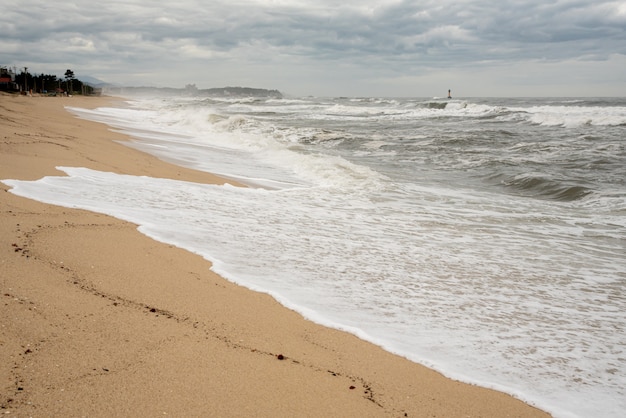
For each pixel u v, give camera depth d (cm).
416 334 415
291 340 385
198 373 319
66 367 304
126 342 345
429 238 739
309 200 967
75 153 1123
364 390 326
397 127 2903
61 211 645
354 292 497
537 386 347
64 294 407
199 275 497
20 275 428
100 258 500
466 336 418
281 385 319
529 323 453
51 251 497
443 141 2105
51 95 9012
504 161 1564
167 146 1717
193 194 888
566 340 423
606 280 586
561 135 2291
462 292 522
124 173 1006
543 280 577
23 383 282
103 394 282
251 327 398
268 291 476
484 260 642
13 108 2381
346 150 1933
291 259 582
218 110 4869
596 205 1024
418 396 324
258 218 768
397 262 607
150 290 443
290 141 2203
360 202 983
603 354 400
